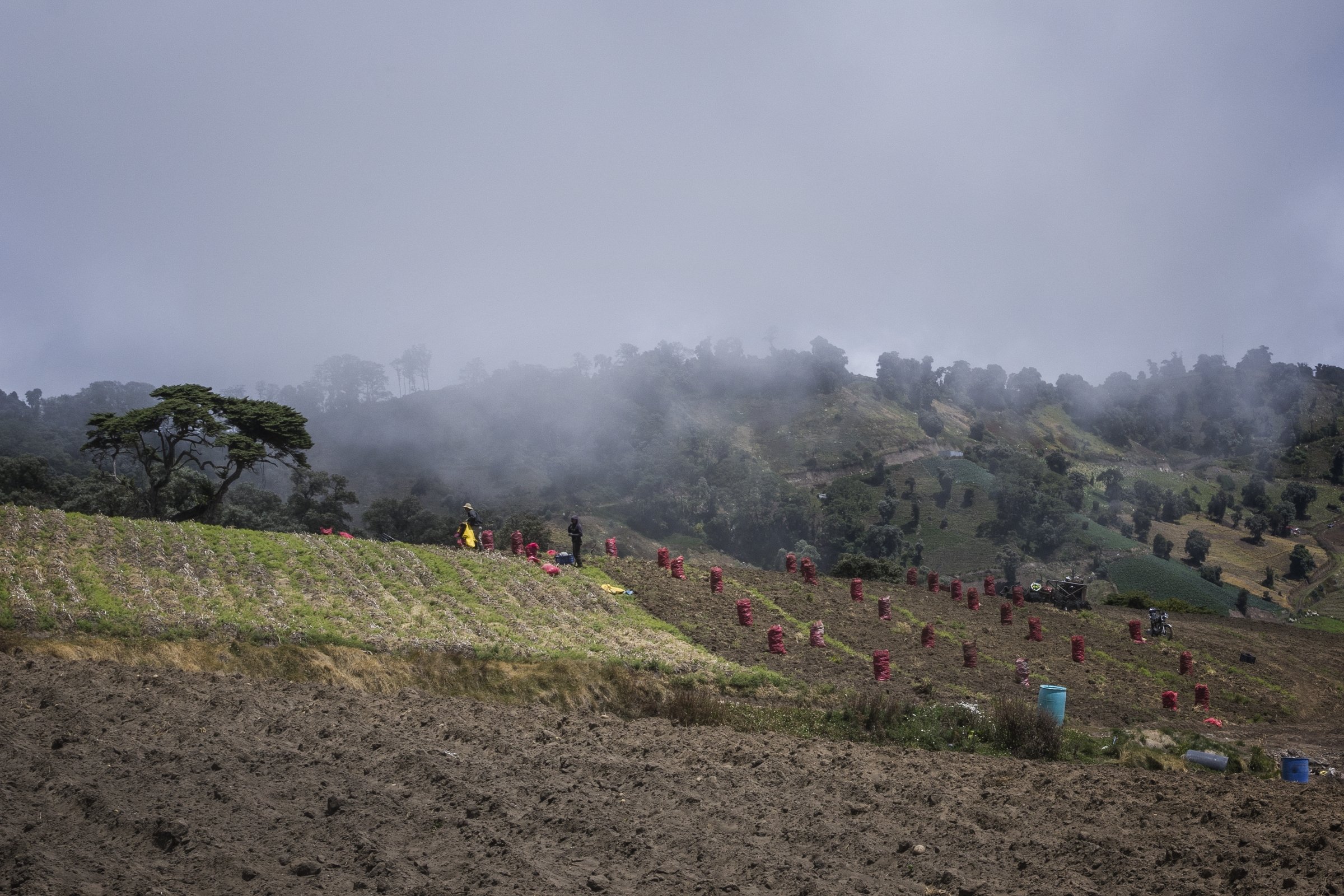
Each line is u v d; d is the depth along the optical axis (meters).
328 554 31.19
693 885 8.99
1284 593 138.62
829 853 10.34
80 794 9.78
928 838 11.16
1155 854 11.09
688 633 31.11
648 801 11.74
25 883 7.75
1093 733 24.75
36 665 16.86
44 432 159.38
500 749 13.96
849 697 24.41
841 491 158.00
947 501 157.75
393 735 14.12
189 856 8.71
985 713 23.16
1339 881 10.23
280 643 21.86
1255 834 12.26
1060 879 10.00
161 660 19.98
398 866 8.80
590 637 27.66
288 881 8.41
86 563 25.16
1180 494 188.12
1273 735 29.69
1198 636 48.38
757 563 144.00
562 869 9.21
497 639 25.17
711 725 21.19
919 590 47.78
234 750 12.17
